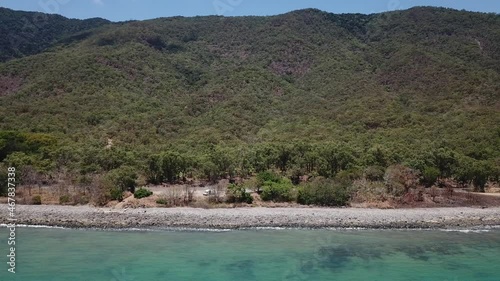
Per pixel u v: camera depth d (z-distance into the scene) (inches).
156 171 2454.5
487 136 3024.1
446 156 2532.0
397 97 4042.8
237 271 1206.3
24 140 2691.9
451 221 1840.6
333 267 1256.2
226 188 2172.7
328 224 1760.6
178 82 4611.2
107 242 1477.6
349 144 2908.5
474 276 1197.7
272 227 1721.2
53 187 2149.4
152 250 1390.3
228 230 1668.3
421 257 1364.4
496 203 2146.9
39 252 1347.2
